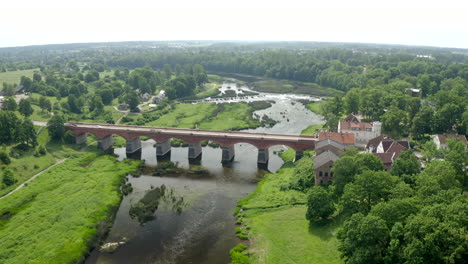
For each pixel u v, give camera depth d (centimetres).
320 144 12925
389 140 13062
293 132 19075
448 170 8294
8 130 14862
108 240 9256
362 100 19000
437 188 7681
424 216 6312
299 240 8638
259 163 14800
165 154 16275
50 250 8606
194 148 15450
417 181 8431
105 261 8381
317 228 8938
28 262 8150
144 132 15900
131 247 8919
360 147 15050
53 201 11156
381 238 6531
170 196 11838
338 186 9525
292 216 9875
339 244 7931
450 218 6047
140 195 11938
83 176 13338
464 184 9512
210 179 13300
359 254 6519
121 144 17650
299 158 14425
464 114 14875
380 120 17500
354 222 6925
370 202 8231
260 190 11994
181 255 8538
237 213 10488
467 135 15112
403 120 16000
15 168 13112
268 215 10119
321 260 7738
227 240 9138
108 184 12512
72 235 9238
